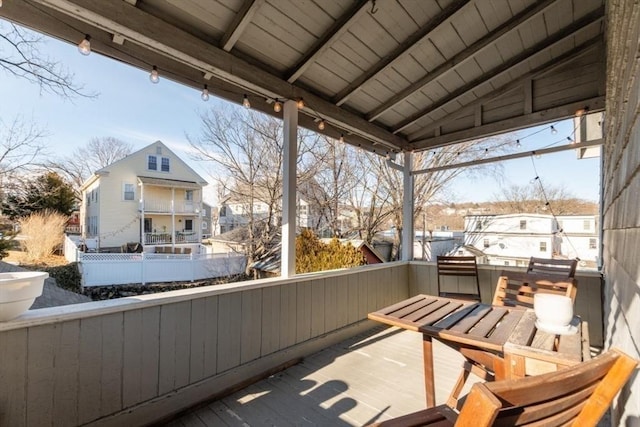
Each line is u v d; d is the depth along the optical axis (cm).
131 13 183
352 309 345
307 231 657
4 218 941
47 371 156
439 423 118
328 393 224
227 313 232
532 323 154
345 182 1083
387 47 266
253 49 243
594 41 288
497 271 379
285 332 274
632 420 94
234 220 1193
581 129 366
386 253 1139
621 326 131
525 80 337
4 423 144
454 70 314
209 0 195
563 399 67
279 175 983
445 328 151
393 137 416
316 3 213
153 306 194
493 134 373
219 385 225
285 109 285
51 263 909
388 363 274
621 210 136
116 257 899
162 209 1456
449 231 982
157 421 192
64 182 1180
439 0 228
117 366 179
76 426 164
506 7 243
